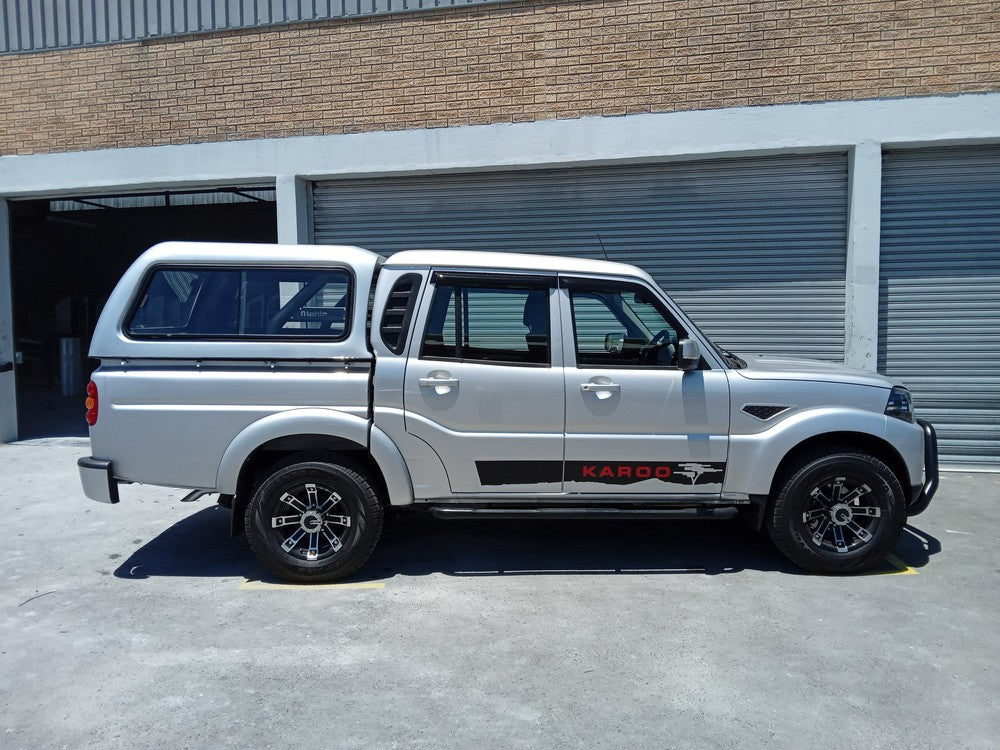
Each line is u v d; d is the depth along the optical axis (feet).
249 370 14.79
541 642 12.56
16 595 14.79
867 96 24.08
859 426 14.96
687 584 15.16
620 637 12.73
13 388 31.04
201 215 52.08
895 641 12.56
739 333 26.18
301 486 14.89
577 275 15.31
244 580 15.52
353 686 11.15
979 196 24.40
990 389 24.75
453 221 27.71
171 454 14.71
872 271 24.40
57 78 29.04
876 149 24.12
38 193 29.96
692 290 26.37
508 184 27.25
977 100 23.52
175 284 15.08
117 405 14.71
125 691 11.05
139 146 28.63
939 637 12.71
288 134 27.66
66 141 29.19
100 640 12.75
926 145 24.22
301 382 14.74
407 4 26.55
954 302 24.72
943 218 24.62
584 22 25.52
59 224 54.90
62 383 47.75
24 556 17.11
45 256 56.08
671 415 15.01
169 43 28.12
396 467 14.80
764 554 16.99
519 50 26.00
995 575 15.60
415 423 14.84
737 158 25.72
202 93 28.07
